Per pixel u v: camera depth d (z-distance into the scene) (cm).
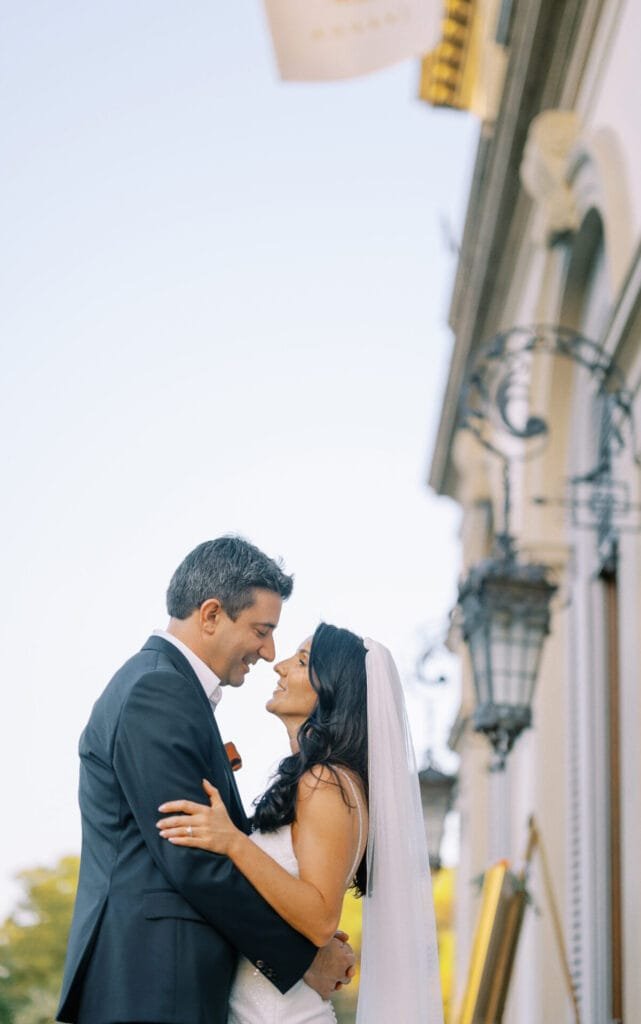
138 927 448
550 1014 1109
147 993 441
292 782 493
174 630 502
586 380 1177
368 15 817
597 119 1075
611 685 1054
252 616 496
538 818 1170
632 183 952
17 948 3616
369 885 503
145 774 459
